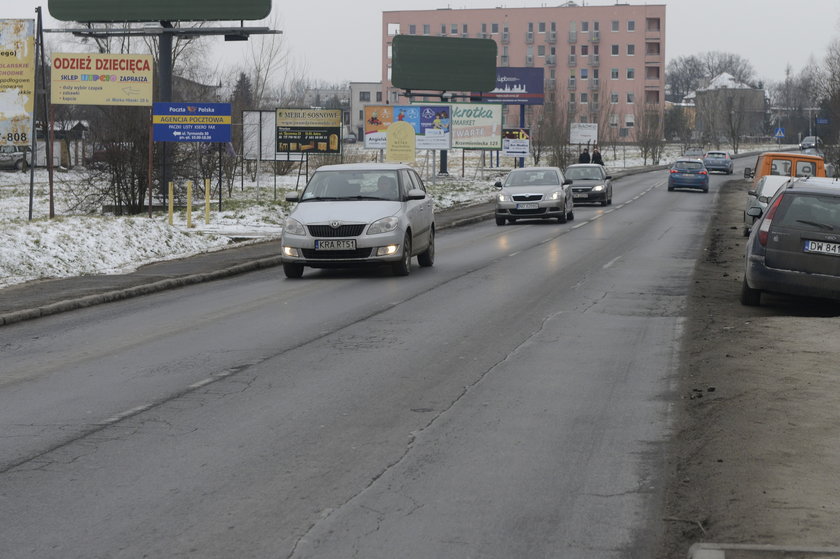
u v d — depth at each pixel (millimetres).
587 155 65500
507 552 5137
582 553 5129
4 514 5695
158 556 5066
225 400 8570
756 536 5246
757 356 10273
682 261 20875
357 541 5273
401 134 49219
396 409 8227
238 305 14664
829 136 58719
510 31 167500
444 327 12461
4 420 7918
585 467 6613
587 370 9828
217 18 37406
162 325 12820
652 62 162750
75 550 5148
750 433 7262
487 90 62844
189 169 38531
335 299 15203
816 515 5520
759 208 16141
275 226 29422
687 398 8586
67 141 62438
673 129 158500
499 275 18297
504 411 8180
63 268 18531
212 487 6176
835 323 12508
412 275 18500
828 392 8547
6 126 25562
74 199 37625
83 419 7930
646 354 10656
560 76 165625
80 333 12266
